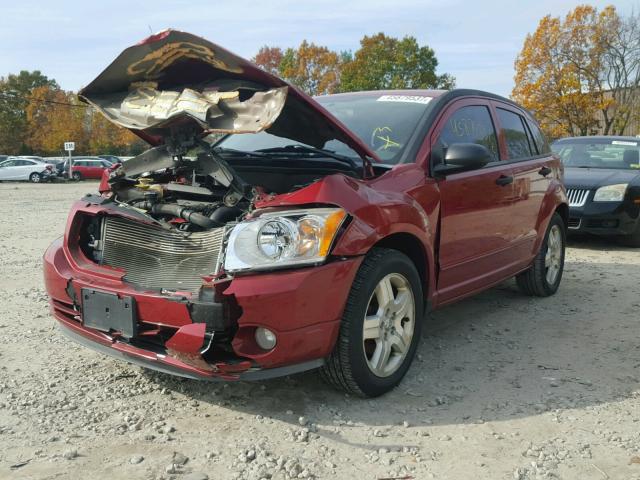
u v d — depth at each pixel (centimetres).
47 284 368
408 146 399
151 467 277
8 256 816
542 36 3812
